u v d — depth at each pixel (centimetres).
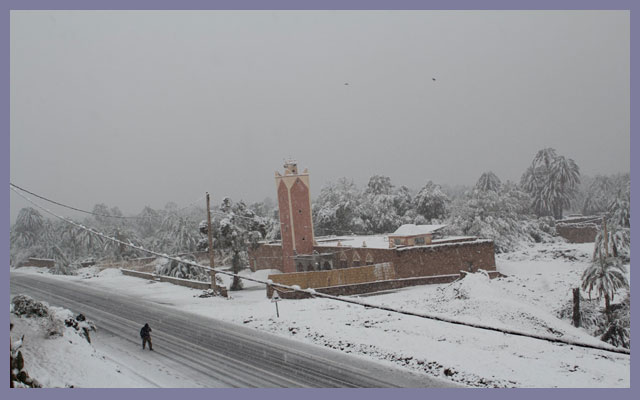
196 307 3638
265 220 5559
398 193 9212
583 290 3622
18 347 1709
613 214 7500
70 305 3759
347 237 6888
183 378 2027
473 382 1978
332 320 3019
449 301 3453
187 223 8244
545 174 8750
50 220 8644
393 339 2577
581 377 2006
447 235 7069
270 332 2852
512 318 2947
